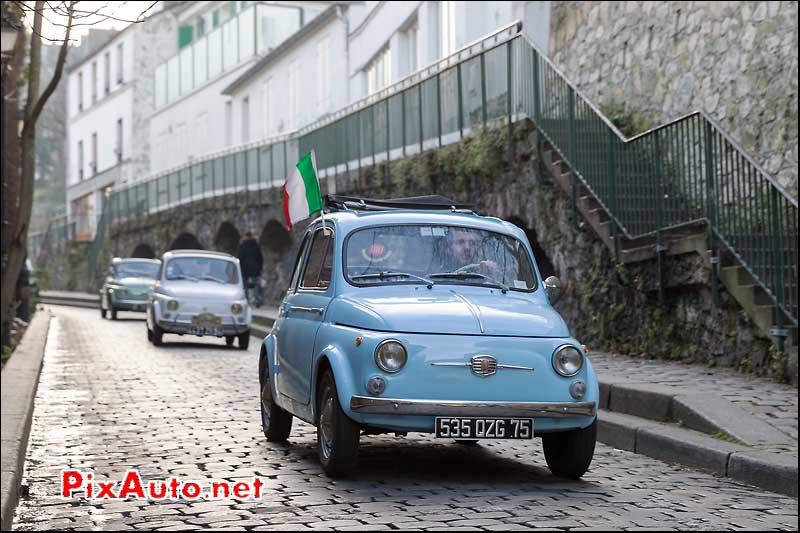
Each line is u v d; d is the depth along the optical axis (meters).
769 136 18.69
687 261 16.77
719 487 9.34
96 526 7.50
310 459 10.27
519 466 10.14
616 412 13.19
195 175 50.47
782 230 14.05
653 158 17.27
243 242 39.97
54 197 122.00
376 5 40.19
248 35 58.91
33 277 38.53
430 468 9.86
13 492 7.97
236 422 12.91
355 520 7.56
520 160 22.14
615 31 24.95
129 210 61.03
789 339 14.04
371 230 10.16
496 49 22.81
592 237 19.80
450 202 11.70
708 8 21.02
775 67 18.61
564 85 19.92
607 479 9.57
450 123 25.11
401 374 8.68
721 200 15.48
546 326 9.24
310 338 9.78
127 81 75.69
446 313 9.06
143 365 20.88
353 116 32.16
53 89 12.61
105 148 80.44
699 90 21.28
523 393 8.84
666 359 17.56
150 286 39.81
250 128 59.47
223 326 25.67
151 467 9.83
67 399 15.27
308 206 11.22
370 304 9.27
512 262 10.26
